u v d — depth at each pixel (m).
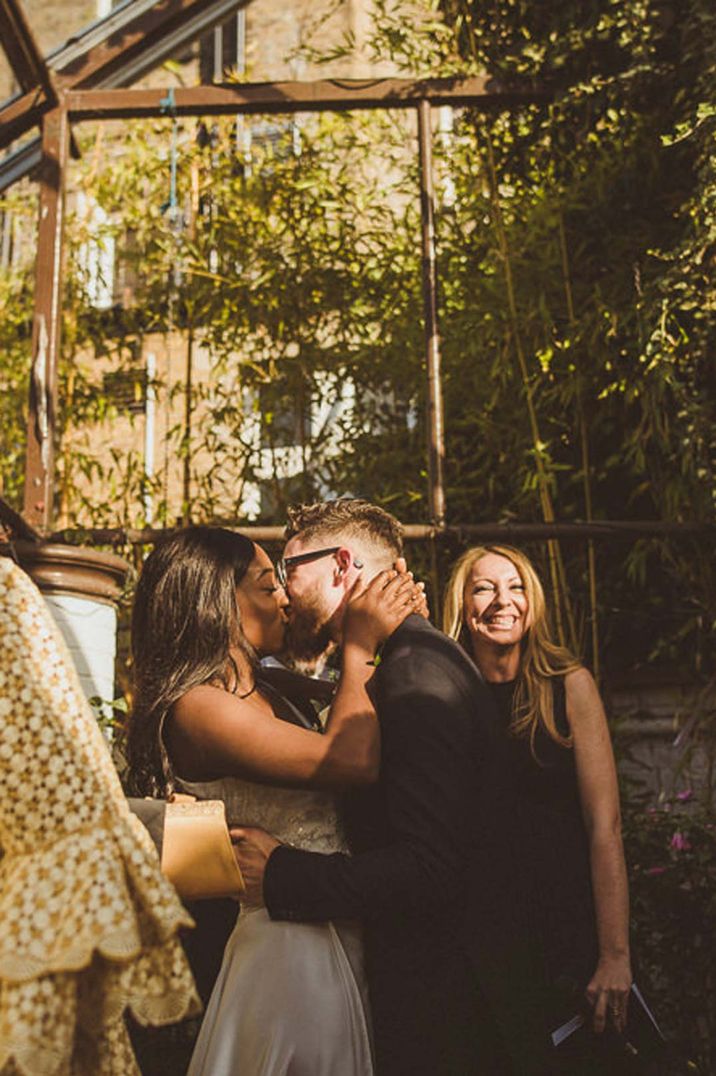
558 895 2.15
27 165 4.52
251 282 5.32
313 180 5.29
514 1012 1.84
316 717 2.12
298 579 2.19
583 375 4.50
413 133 6.34
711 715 4.13
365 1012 1.85
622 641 4.43
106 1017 1.31
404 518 4.92
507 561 2.62
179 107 4.36
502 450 4.82
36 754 1.33
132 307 5.64
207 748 1.87
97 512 5.21
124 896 1.29
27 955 1.25
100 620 3.62
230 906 2.44
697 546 4.05
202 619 1.97
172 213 5.74
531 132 4.53
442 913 1.88
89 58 4.38
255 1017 1.77
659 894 3.35
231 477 5.97
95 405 5.45
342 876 1.79
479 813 1.96
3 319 5.96
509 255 4.80
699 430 3.75
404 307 5.13
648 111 4.18
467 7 4.55
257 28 7.97
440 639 2.04
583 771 2.37
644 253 4.38
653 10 4.05
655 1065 3.08
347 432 5.09
